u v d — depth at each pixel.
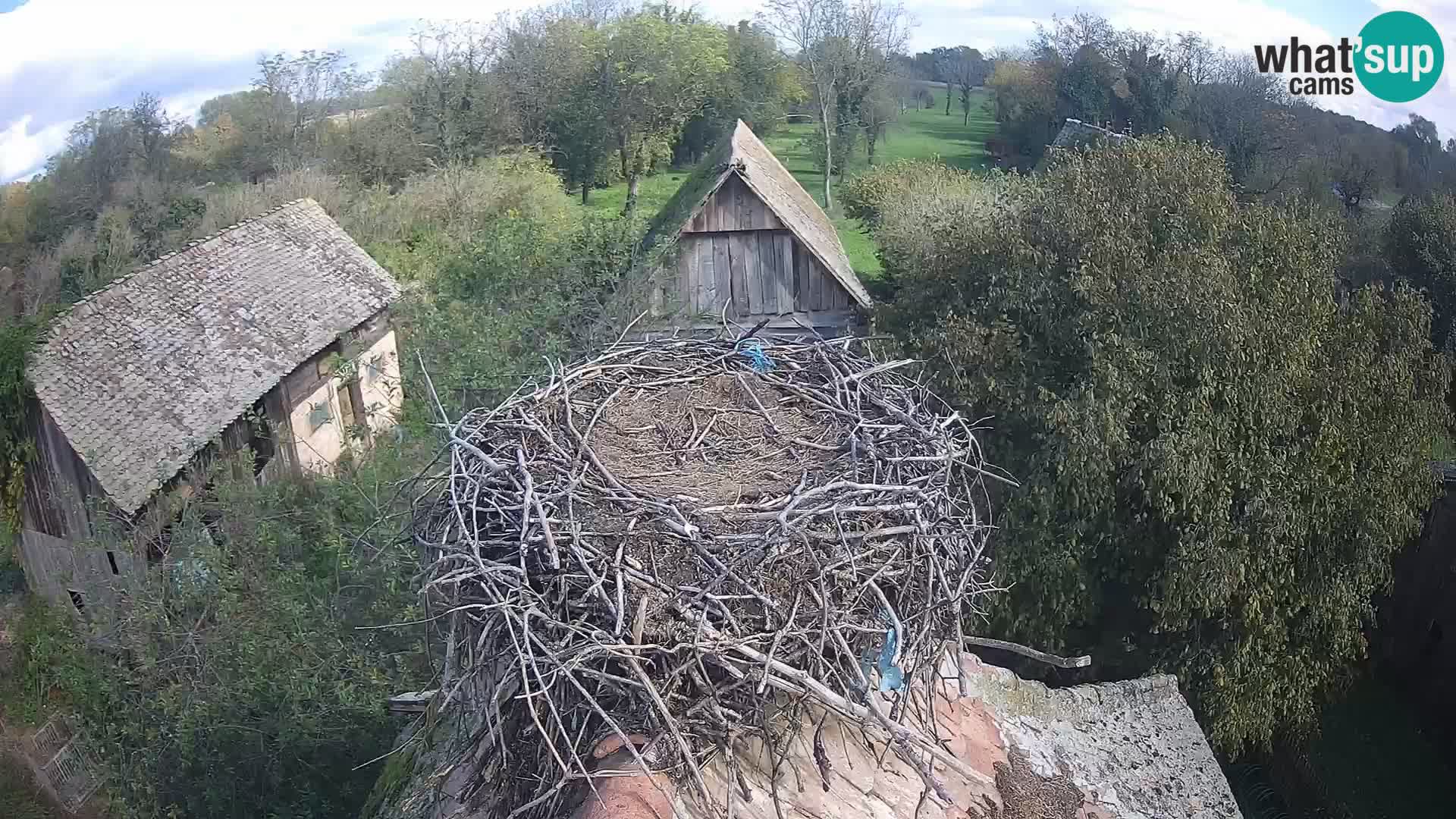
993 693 5.89
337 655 10.31
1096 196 10.98
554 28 33.31
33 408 12.89
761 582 3.55
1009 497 10.46
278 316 16.12
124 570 12.17
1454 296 17.27
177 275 15.62
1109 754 5.82
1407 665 14.79
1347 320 11.08
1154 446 9.48
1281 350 9.96
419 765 5.15
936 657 4.39
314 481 14.95
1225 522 9.69
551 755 3.53
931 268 11.95
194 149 30.89
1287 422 9.94
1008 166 33.47
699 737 3.48
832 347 5.54
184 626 11.11
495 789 3.84
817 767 4.12
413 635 10.58
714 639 3.31
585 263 17.70
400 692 9.87
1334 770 13.07
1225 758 13.03
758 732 3.62
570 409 4.68
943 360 10.69
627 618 3.37
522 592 3.46
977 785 4.76
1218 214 10.70
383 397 18.50
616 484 3.93
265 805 9.78
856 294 14.70
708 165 20.06
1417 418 10.88
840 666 3.67
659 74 32.53
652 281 14.67
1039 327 10.75
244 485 13.04
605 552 3.58
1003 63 44.25
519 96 31.91
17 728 11.82
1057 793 5.08
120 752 10.41
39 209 28.83
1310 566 10.39
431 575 4.03
